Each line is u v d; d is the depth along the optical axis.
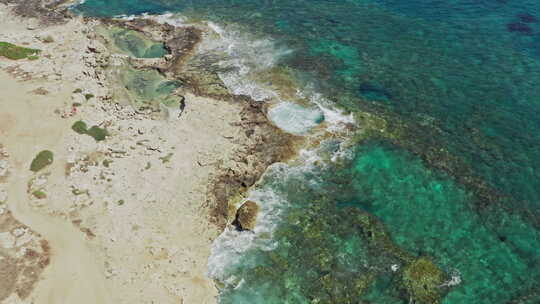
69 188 37.75
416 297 32.09
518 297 32.34
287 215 37.47
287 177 40.78
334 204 38.59
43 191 37.41
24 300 29.89
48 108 46.12
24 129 43.47
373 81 53.34
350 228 36.56
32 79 50.50
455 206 38.72
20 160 40.22
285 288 32.34
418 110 48.78
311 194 39.34
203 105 47.94
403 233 36.50
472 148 44.12
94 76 51.88
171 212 36.56
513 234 36.56
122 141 42.59
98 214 35.91
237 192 38.84
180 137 43.44
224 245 34.88
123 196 37.44
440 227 37.03
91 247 33.53
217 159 41.19
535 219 37.62
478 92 51.16
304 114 47.66
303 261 34.09
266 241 35.38
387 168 42.00
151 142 42.66
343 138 44.97
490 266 34.28
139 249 33.66
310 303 31.58
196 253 34.00
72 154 40.78
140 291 31.12
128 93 50.09
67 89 49.09
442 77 53.84
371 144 44.44
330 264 33.94
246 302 31.34
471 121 47.22
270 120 46.50
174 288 31.52
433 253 35.09
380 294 32.12
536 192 39.75
